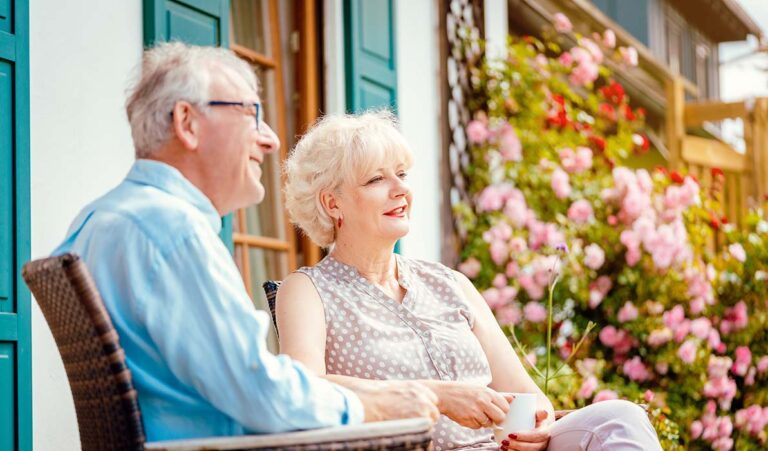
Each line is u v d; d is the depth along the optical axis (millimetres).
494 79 6188
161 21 3822
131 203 2096
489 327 3092
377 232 2926
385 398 2230
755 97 8211
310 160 2988
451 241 5840
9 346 3143
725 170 8188
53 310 2043
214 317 2008
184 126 2188
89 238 2086
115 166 3656
